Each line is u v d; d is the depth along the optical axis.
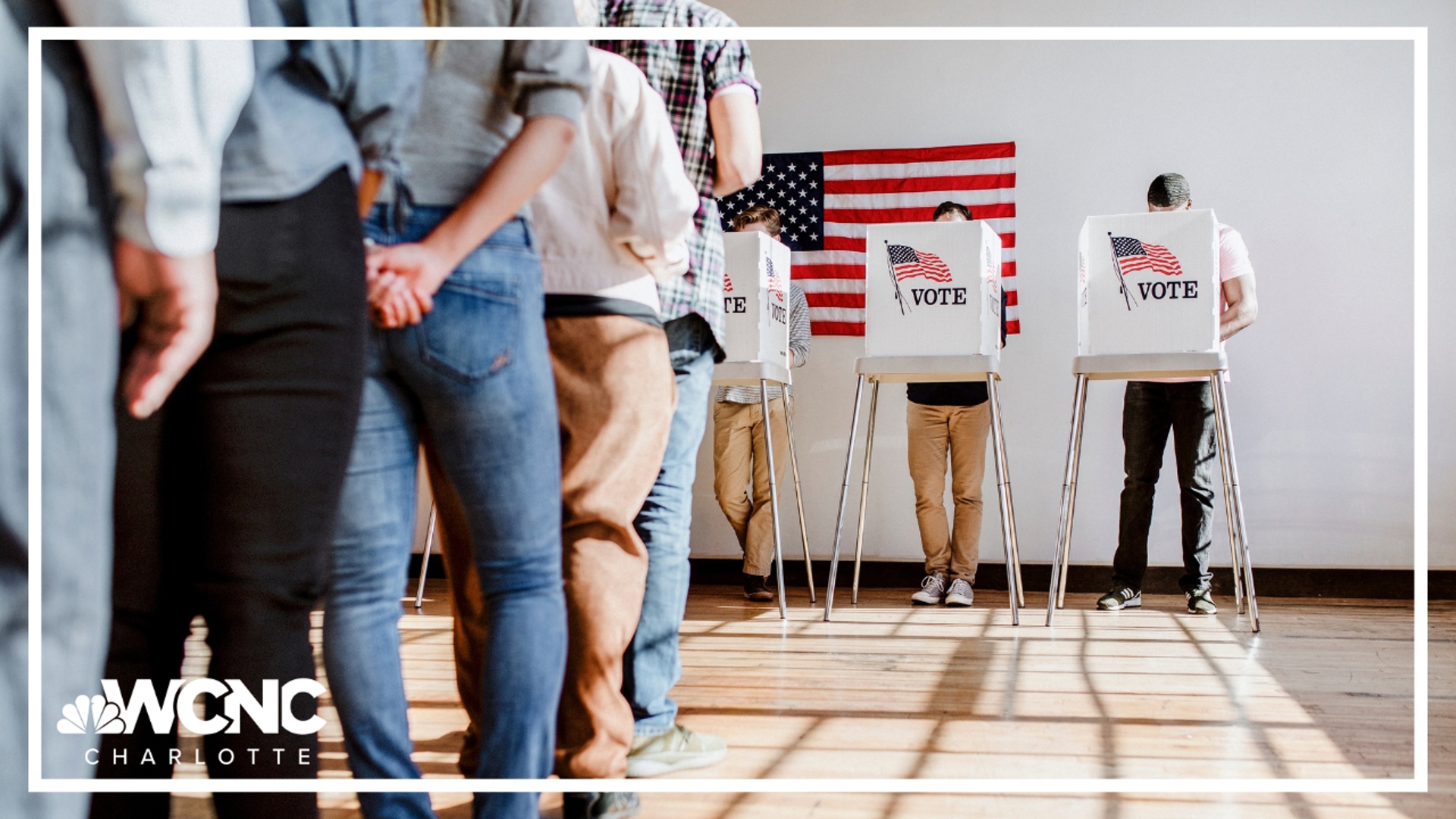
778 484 4.58
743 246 3.20
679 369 1.68
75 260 1.01
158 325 1.00
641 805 1.42
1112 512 4.40
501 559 1.11
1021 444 4.47
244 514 1.00
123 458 1.03
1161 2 4.45
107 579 1.04
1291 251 4.35
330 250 1.02
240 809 1.04
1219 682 2.29
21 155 1.00
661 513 1.65
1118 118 4.47
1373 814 1.42
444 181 1.07
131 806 1.04
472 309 1.07
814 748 1.73
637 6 1.71
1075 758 1.68
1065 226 4.49
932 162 4.58
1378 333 4.30
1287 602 4.02
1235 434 4.38
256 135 1.00
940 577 3.89
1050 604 3.16
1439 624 3.34
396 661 1.10
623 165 1.29
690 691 2.17
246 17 1.01
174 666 1.06
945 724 1.89
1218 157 4.41
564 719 1.34
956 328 3.11
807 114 4.68
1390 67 4.32
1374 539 4.27
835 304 4.62
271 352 1.00
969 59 4.58
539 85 1.09
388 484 1.09
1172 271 2.97
